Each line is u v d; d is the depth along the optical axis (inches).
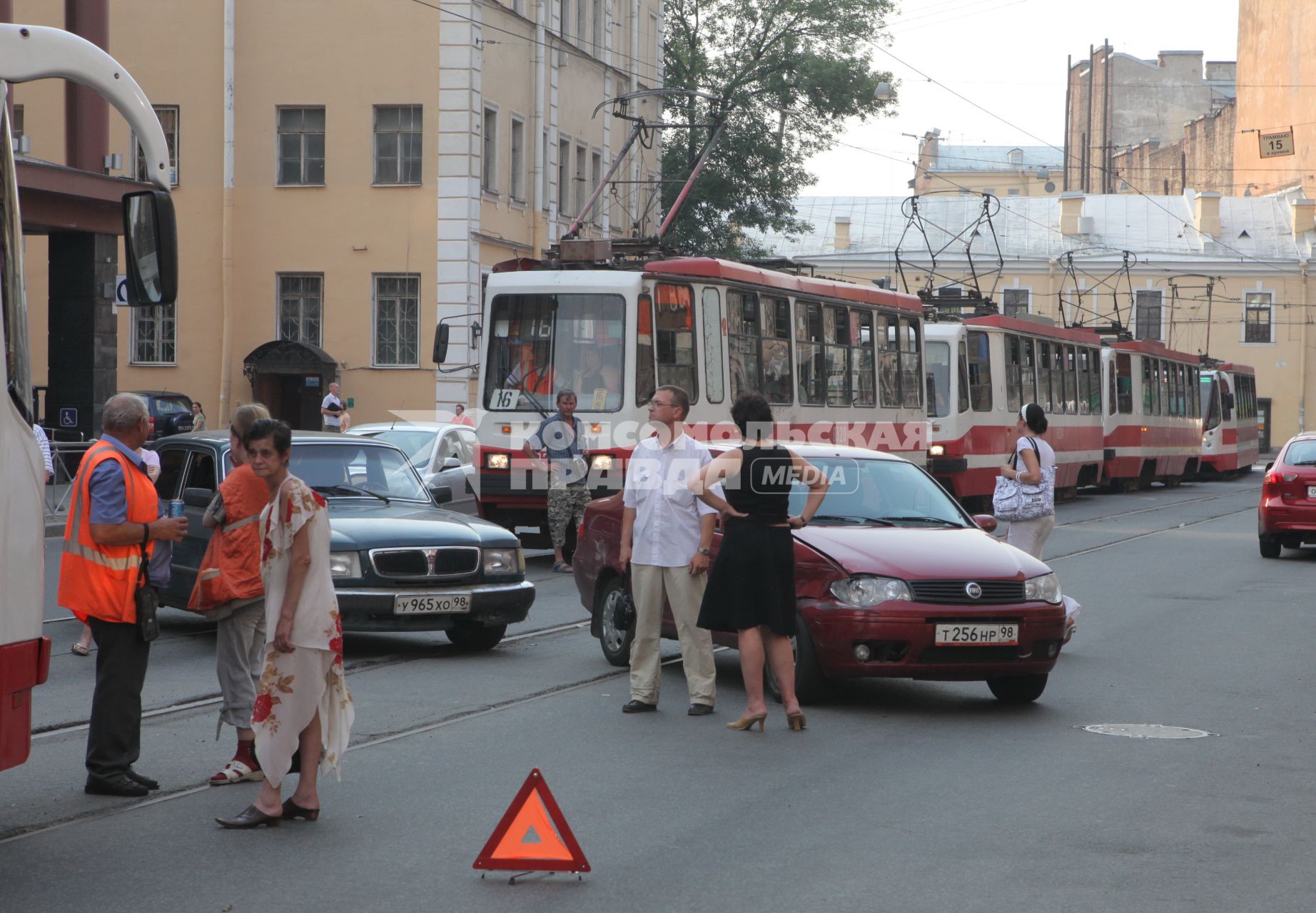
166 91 1456.7
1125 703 423.5
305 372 1417.3
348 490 520.1
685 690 434.9
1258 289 2792.8
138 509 300.2
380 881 244.5
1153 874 252.5
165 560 311.9
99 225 1063.0
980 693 438.0
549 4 1579.7
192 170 1459.2
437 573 476.1
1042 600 407.2
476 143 1438.2
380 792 305.9
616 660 469.4
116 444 300.5
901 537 418.9
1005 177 4205.2
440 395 1429.6
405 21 1424.7
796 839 272.7
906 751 351.3
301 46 1441.9
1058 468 1379.2
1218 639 549.6
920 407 1088.2
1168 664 493.0
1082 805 301.6
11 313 244.8
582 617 587.2
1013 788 315.6
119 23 1460.4
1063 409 1400.1
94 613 298.2
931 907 233.6
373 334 1443.2
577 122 1679.4
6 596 239.1
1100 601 661.9
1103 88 3880.4
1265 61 3053.6
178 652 488.4
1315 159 2898.6
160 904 231.6
